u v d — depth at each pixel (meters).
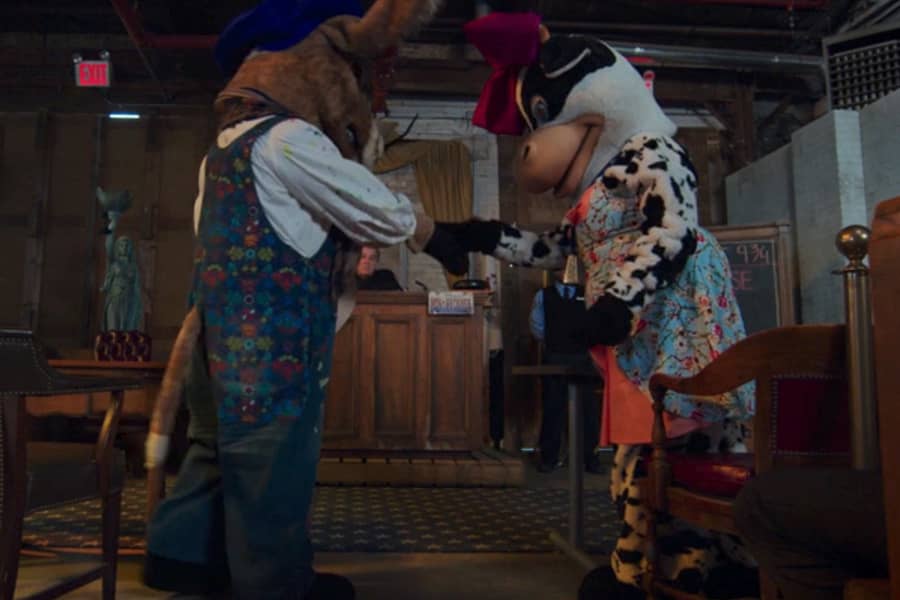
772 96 8.69
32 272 7.74
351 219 1.69
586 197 2.07
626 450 2.01
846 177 5.97
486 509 3.86
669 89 8.25
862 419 1.32
